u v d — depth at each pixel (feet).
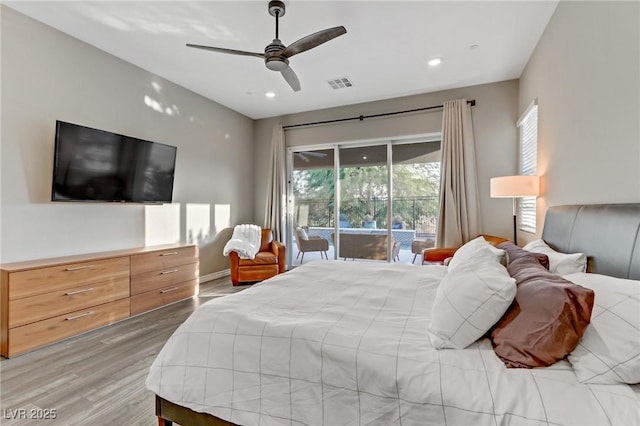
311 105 16.12
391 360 3.55
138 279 10.58
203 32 9.44
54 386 6.39
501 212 12.93
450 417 3.02
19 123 8.63
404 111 14.73
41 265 8.11
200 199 14.83
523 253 5.73
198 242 14.73
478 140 13.32
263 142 18.43
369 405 3.46
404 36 9.60
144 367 7.18
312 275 7.58
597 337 3.21
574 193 6.91
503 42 9.89
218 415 4.13
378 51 10.50
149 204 12.30
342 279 7.18
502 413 2.86
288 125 17.62
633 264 4.19
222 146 16.16
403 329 4.33
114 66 10.98
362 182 16.08
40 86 9.05
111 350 8.01
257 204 18.60
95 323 9.25
